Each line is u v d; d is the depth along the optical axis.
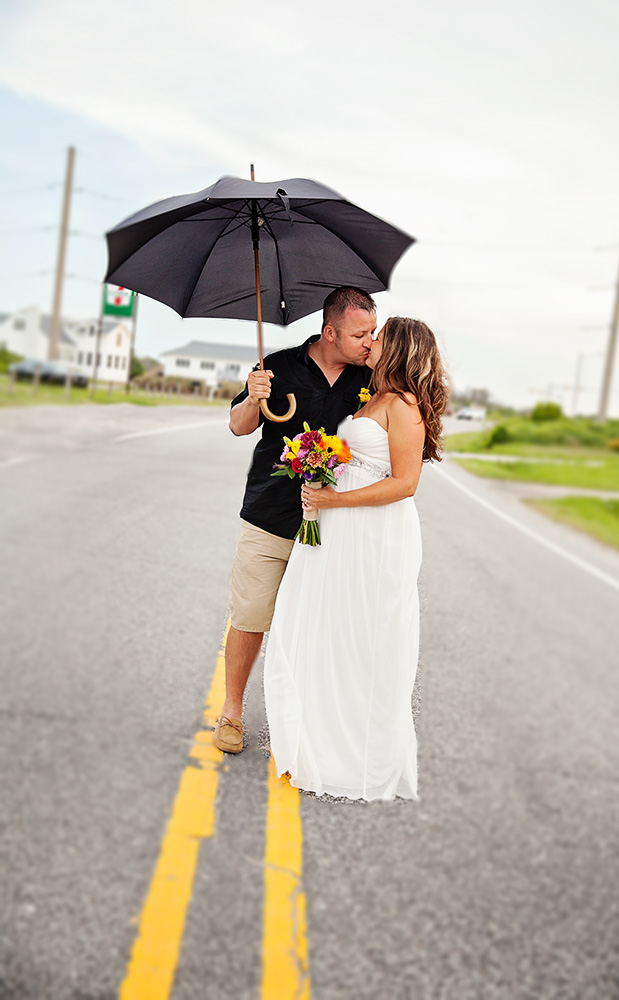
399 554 3.09
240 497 13.12
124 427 20.02
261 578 3.38
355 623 3.08
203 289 3.38
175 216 2.97
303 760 3.10
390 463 3.04
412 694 3.21
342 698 3.11
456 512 14.36
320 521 3.12
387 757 3.11
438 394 3.05
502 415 39.66
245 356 18.12
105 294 24.59
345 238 3.19
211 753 4.01
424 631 7.81
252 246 3.31
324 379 3.24
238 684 3.62
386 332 3.02
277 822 3.76
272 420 3.15
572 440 36.53
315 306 3.44
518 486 21.39
